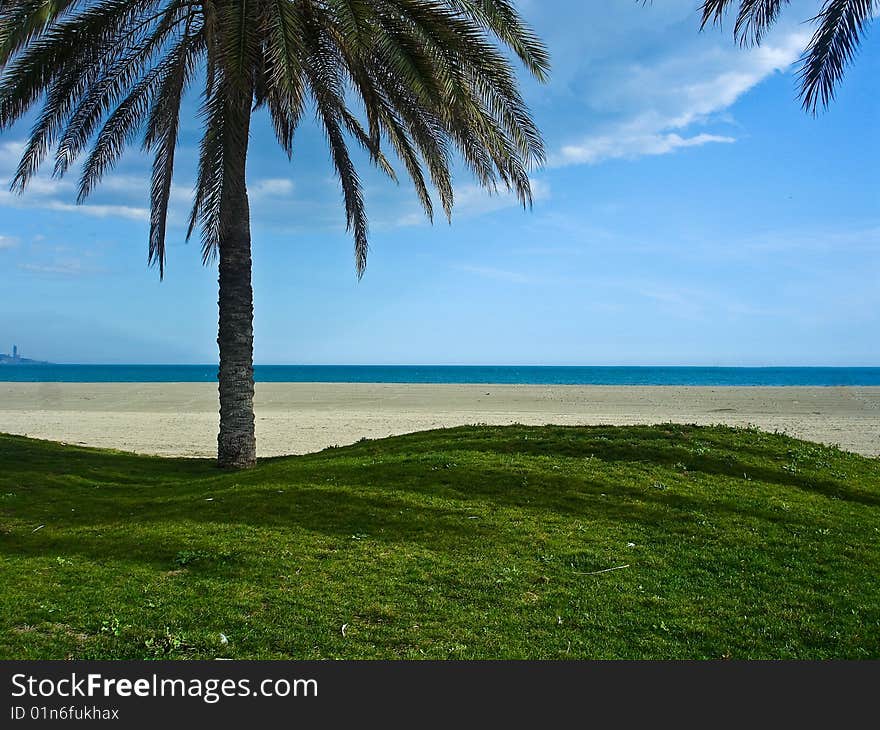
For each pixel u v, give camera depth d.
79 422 30.19
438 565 8.42
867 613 7.30
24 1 11.05
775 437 15.59
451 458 13.30
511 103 12.67
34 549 9.00
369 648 6.38
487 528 9.77
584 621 7.02
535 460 13.20
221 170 14.22
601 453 13.72
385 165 18.16
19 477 13.34
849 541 9.56
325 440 24.12
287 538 9.27
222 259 15.00
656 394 51.84
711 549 9.16
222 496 11.38
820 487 12.42
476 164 14.62
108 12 13.54
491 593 7.64
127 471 14.77
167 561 8.42
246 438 15.12
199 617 6.81
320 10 14.12
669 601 7.54
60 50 13.29
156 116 16.62
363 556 8.66
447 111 12.36
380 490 11.38
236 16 12.52
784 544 9.39
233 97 12.72
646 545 9.28
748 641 6.70
